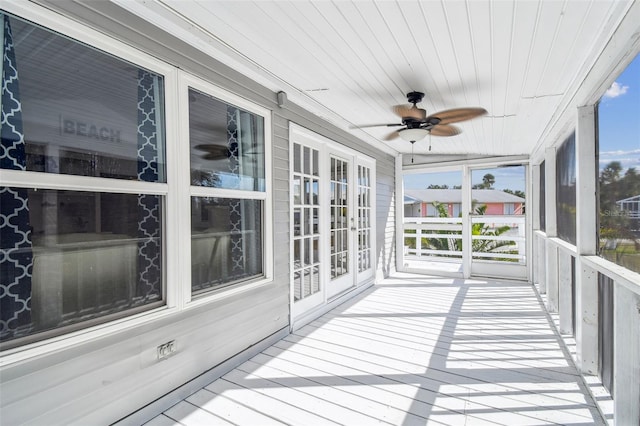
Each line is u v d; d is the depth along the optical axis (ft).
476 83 9.27
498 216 21.75
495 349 9.77
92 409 5.60
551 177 13.23
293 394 7.42
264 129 10.09
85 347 5.52
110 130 6.03
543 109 11.07
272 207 10.31
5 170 4.72
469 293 16.44
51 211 5.29
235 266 9.07
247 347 9.20
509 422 6.40
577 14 5.74
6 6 4.69
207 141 8.17
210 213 8.30
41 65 5.12
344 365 8.82
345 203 15.93
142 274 6.59
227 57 8.22
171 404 6.95
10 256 4.86
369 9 6.11
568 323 10.69
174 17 6.61
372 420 6.49
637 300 5.68
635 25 4.86
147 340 6.52
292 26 6.82
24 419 4.79
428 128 11.20
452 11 6.01
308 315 12.29
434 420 6.48
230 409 6.86
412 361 9.04
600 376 7.72
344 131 15.16
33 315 5.05
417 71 8.71
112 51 6.00
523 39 6.80
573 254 8.52
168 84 7.01
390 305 14.44
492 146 17.21
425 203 46.47
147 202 6.70
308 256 12.86
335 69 8.82
